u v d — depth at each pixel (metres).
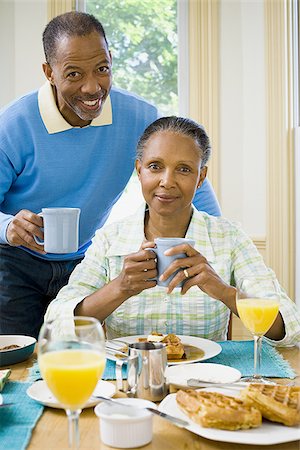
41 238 1.86
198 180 1.71
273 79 3.87
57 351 0.93
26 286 2.51
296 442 1.03
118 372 1.26
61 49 1.97
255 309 1.32
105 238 1.83
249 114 3.90
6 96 3.87
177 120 1.66
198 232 1.79
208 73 3.91
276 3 3.85
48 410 1.17
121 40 3.99
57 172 2.31
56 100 2.26
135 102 2.36
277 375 1.35
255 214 3.92
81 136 2.28
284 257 3.89
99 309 1.57
